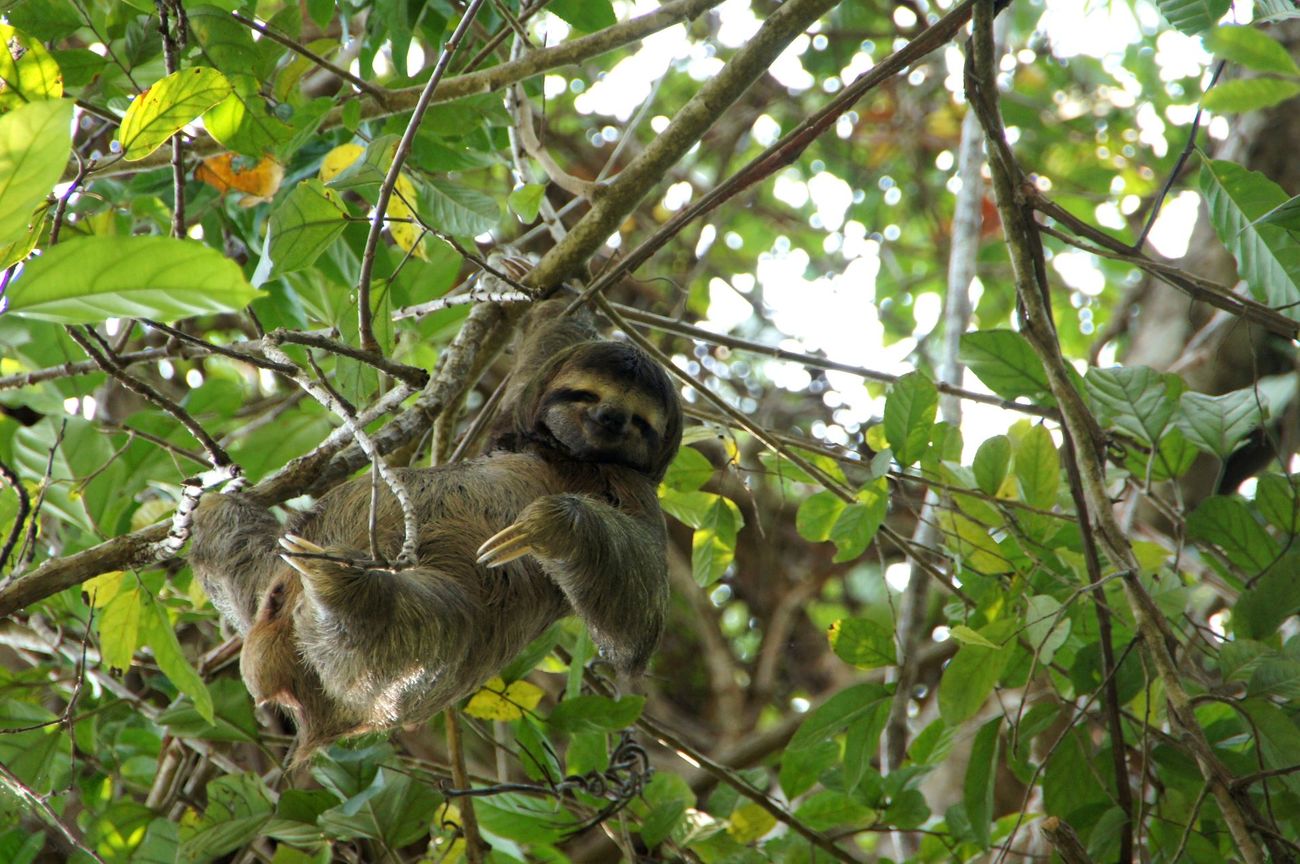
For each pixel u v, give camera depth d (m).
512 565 9.51
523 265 11.50
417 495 9.45
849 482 12.91
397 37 11.23
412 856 12.98
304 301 11.56
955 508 11.78
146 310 5.48
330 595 7.79
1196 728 9.07
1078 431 10.17
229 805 10.55
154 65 10.57
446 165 11.91
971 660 9.66
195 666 12.27
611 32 10.77
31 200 5.49
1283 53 7.72
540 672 15.99
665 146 10.62
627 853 11.12
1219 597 14.08
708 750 21.33
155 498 13.75
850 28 22.75
